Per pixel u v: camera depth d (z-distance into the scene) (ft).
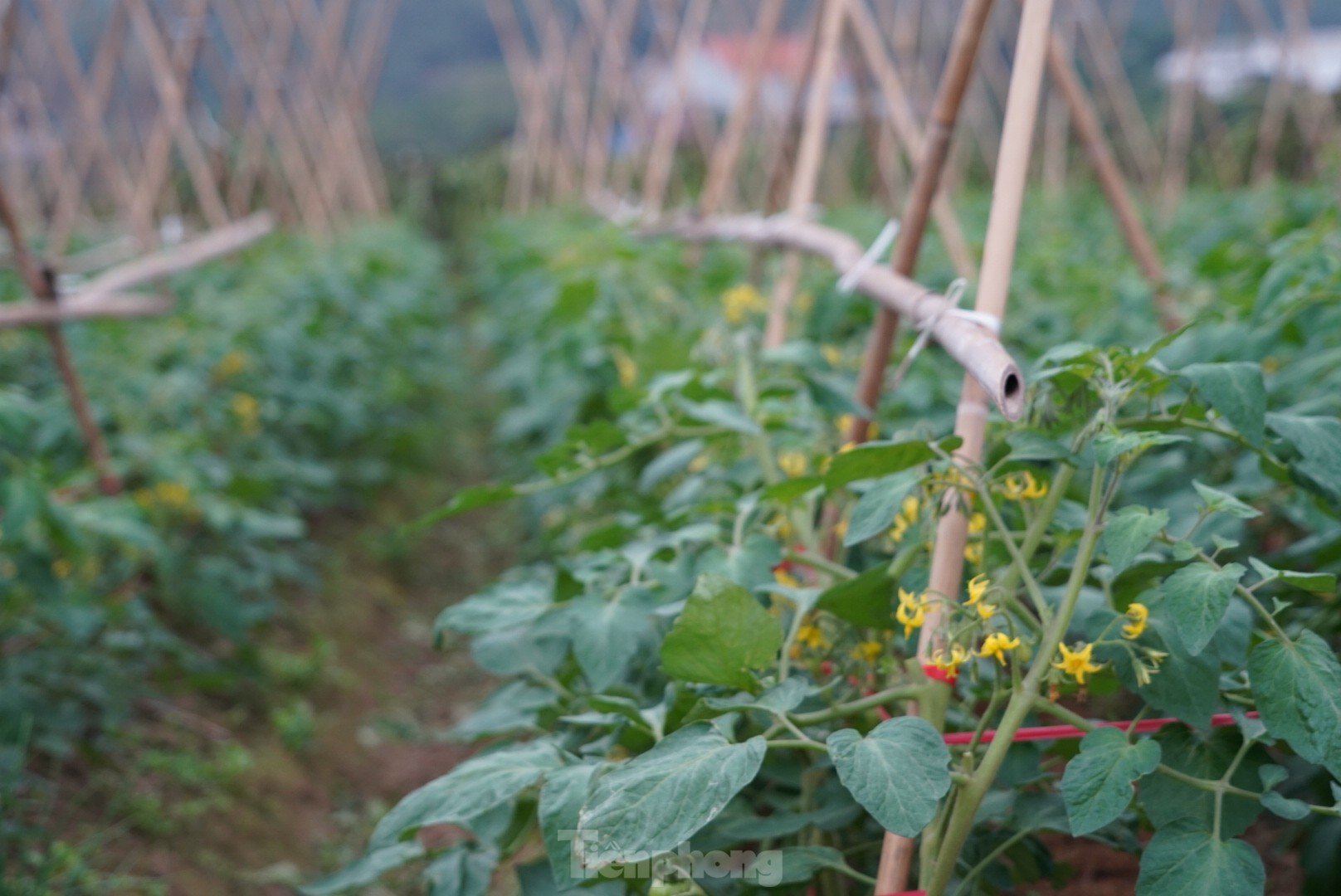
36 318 13.47
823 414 11.20
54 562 11.96
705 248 26.55
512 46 56.34
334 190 50.75
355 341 26.48
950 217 16.03
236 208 37.29
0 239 32.37
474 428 30.35
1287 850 8.41
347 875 7.38
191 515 14.79
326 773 13.14
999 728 5.82
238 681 13.89
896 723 5.55
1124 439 5.73
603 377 15.48
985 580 5.94
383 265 35.14
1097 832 7.16
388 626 17.87
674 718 6.91
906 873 6.19
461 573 20.35
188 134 30.86
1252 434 6.11
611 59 46.73
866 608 7.14
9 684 10.79
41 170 46.52
